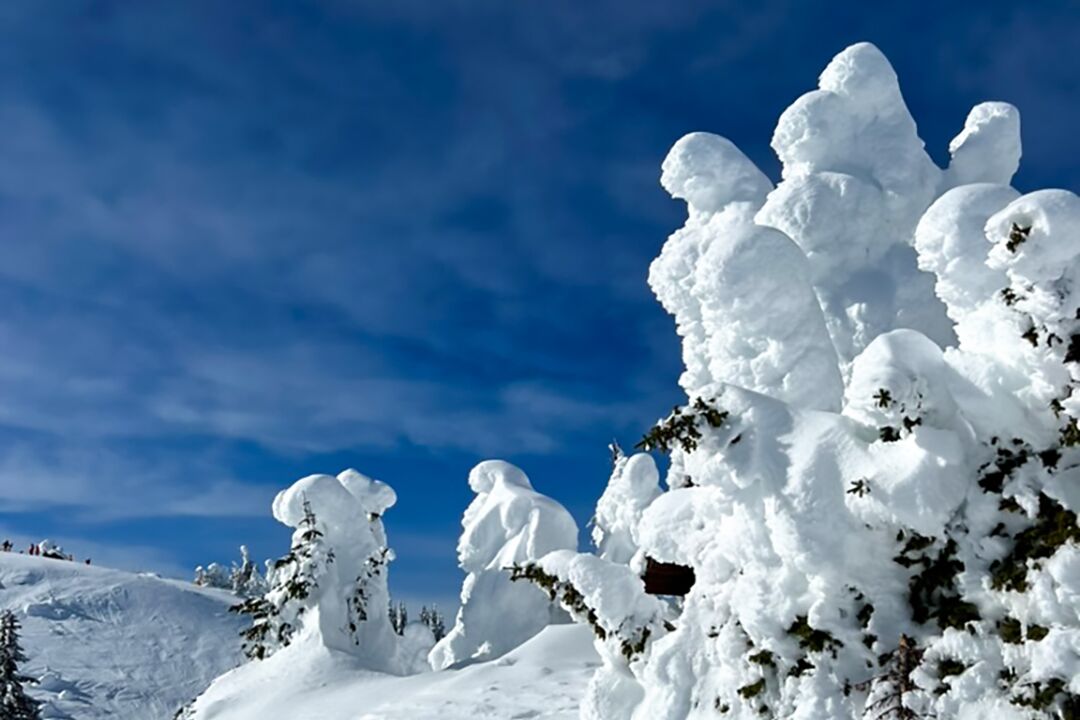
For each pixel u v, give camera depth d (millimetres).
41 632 62594
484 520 27016
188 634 65812
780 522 9172
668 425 9766
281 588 24422
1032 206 7742
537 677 18734
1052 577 7734
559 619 25812
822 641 9016
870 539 8875
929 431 8523
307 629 23938
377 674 22250
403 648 25984
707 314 11578
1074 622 7621
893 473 8602
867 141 14305
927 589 8773
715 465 9688
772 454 9422
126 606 69500
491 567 26406
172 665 59688
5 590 70625
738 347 11367
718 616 10477
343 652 23469
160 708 52312
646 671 11281
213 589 82750
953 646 8289
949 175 14781
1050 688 7355
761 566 9758
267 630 24406
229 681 23750
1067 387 8039
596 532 27406
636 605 12102
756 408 9594
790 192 13961
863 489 8695
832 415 9438
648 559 12727
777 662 9492
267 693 22141
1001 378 8641
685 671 10672
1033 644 7684
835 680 8898
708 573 10766
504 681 18594
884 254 13766
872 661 8844
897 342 8836
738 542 9922
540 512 26344
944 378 8719
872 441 9102
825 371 11133
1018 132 14891
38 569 75500
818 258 13711
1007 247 7871
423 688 19734
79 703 51125
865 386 8656
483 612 25859
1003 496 8336
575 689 17547
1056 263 7730
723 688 10031
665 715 10539
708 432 9672
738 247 11133
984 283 8992
